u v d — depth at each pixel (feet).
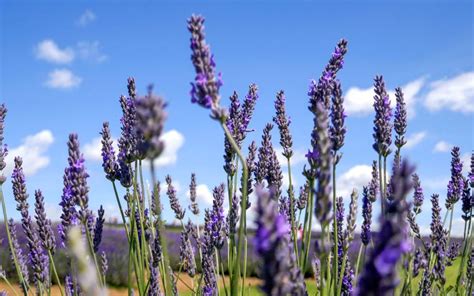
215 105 1.72
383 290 0.85
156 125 1.51
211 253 2.42
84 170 1.97
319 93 2.11
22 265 2.75
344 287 2.18
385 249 0.85
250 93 2.46
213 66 1.72
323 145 1.51
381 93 2.08
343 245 2.01
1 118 2.44
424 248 2.35
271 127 2.44
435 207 2.47
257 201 1.12
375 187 2.26
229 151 2.34
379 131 2.06
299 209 2.63
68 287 2.40
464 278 2.88
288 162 2.38
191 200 3.04
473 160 2.60
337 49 2.17
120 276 6.00
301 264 2.08
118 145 2.26
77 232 0.90
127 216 2.47
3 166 2.44
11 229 2.76
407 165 0.97
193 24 1.72
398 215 0.97
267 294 1.13
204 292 2.41
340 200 2.45
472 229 2.56
